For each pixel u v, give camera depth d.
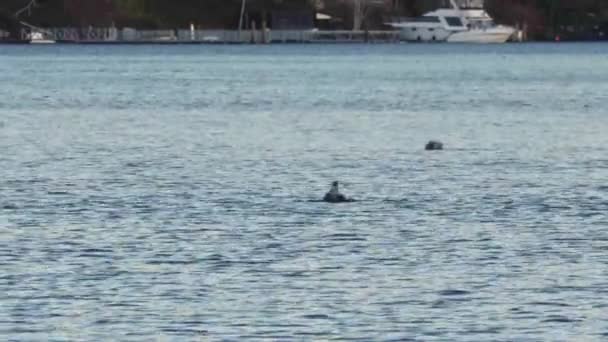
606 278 80.19
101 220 98.94
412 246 89.19
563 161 134.00
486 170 126.69
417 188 114.62
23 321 71.81
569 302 75.12
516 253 86.94
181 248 88.62
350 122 183.25
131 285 78.81
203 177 121.94
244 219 99.19
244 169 127.69
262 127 174.88
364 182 118.56
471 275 81.12
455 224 97.12
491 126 175.50
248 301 75.50
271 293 77.12
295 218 99.62
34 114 199.75
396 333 70.00
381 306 74.50
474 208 104.12
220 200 108.19
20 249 88.12
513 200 107.94
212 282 79.56
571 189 113.88
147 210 103.31
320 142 153.50
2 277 80.44
